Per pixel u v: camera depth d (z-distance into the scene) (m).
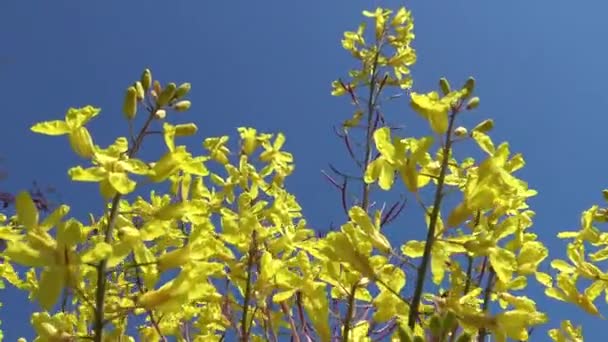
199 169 3.38
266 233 4.43
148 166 3.32
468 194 3.46
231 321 4.41
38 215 3.23
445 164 3.46
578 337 4.61
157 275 3.37
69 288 3.41
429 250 3.36
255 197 5.21
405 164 3.52
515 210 4.55
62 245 3.15
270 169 5.64
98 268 3.17
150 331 4.55
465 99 3.59
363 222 3.63
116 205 3.28
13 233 3.31
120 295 4.15
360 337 3.73
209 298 4.43
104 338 3.34
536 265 4.37
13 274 5.21
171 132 3.42
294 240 4.84
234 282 4.34
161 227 3.38
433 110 3.53
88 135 3.37
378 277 3.50
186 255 3.45
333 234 3.61
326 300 3.73
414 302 3.27
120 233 3.31
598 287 4.57
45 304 3.03
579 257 4.69
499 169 3.48
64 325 3.43
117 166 3.28
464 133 3.53
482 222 4.44
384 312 3.70
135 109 3.51
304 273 4.12
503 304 4.30
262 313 4.23
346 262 3.56
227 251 4.38
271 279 4.12
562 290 4.44
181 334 4.66
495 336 3.47
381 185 3.53
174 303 3.26
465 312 3.50
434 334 2.78
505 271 3.45
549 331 4.68
